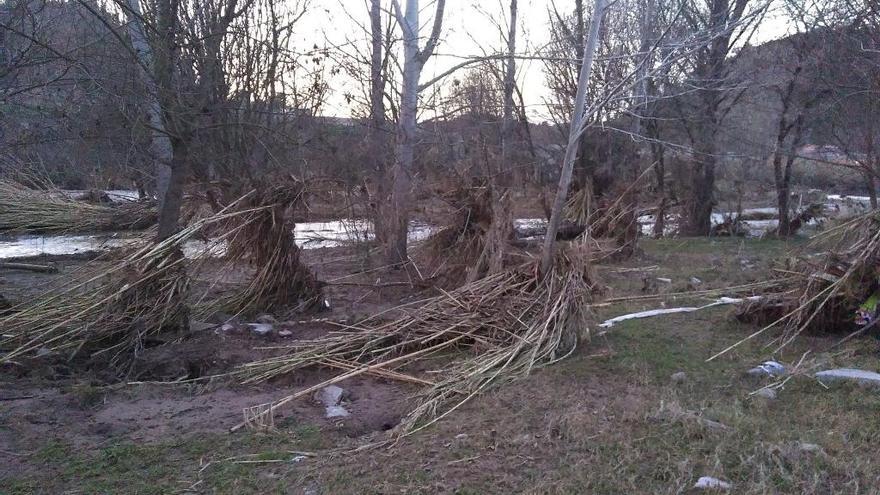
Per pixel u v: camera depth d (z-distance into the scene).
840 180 18.70
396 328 7.47
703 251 14.20
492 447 5.11
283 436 5.43
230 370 6.94
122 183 21.02
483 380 6.43
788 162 15.79
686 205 17.02
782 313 7.92
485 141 12.75
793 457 4.81
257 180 9.07
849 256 7.60
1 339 7.19
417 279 10.49
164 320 7.56
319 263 12.52
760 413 5.62
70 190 21.27
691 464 4.79
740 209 17.47
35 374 6.74
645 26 12.49
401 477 4.70
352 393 6.45
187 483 4.68
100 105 7.94
